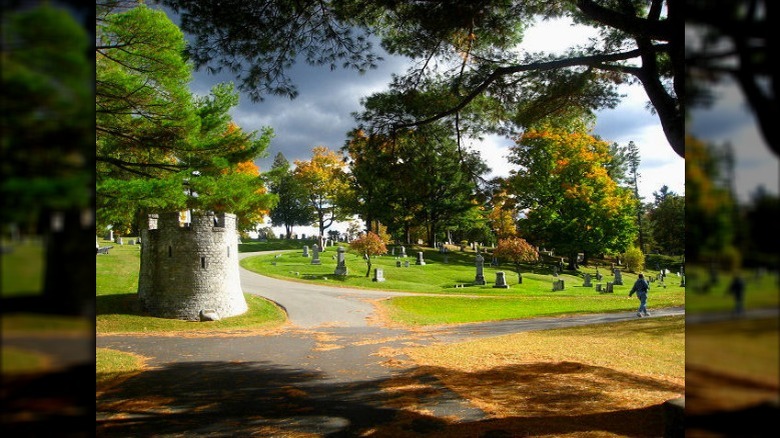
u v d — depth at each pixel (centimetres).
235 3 713
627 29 665
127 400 836
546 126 1102
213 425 684
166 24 1398
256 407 782
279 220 8131
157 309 2070
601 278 4316
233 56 783
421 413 705
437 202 5094
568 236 4716
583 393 760
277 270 3634
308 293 2722
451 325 1844
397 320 2016
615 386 795
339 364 1152
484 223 6212
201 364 1186
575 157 4534
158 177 1811
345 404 782
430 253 5197
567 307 2370
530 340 1345
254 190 2594
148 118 1522
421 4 748
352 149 970
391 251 5166
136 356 1301
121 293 2373
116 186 1441
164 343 1534
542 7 780
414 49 895
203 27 741
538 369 959
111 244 4116
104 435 642
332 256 4500
